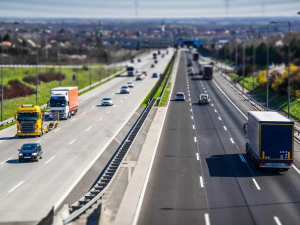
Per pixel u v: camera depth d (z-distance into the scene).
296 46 153.75
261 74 114.62
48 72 144.12
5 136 53.59
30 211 27.02
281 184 31.12
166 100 85.06
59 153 43.59
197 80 127.88
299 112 72.94
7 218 25.69
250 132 38.47
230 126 57.44
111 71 181.00
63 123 61.91
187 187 30.44
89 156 42.25
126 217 24.34
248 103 82.75
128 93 100.44
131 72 151.25
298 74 92.75
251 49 187.12
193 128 55.91
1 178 34.88
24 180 34.22
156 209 25.73
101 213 22.09
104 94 99.38
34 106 52.41
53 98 63.88
